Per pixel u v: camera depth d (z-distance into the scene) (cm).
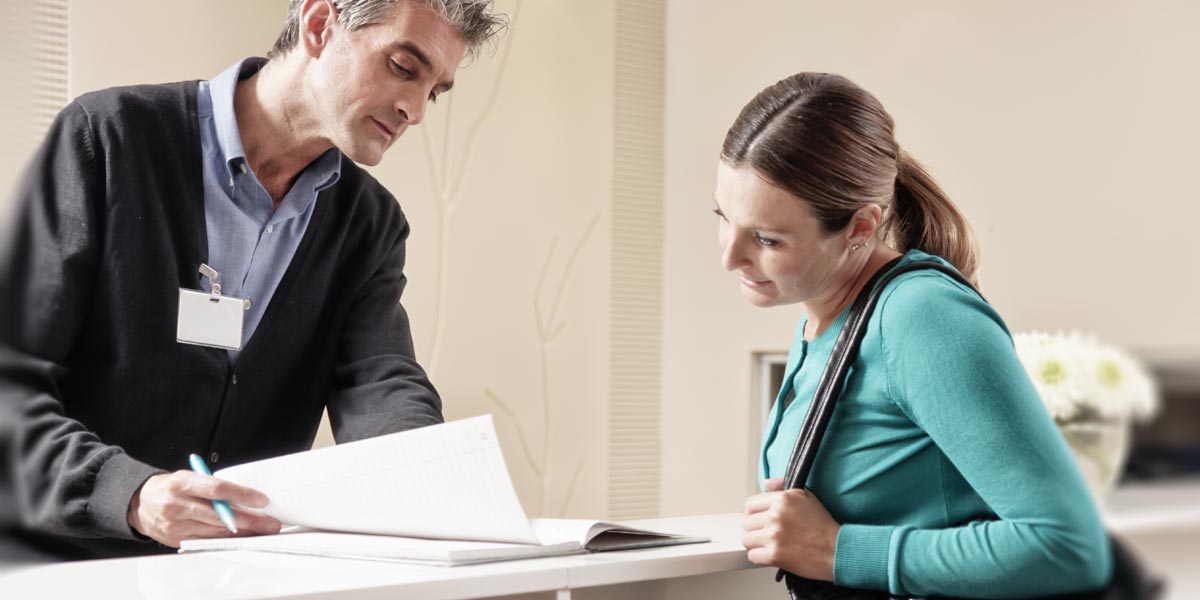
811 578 128
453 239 470
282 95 196
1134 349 283
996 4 335
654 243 514
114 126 192
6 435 164
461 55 192
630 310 506
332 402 214
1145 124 291
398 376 208
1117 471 173
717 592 147
